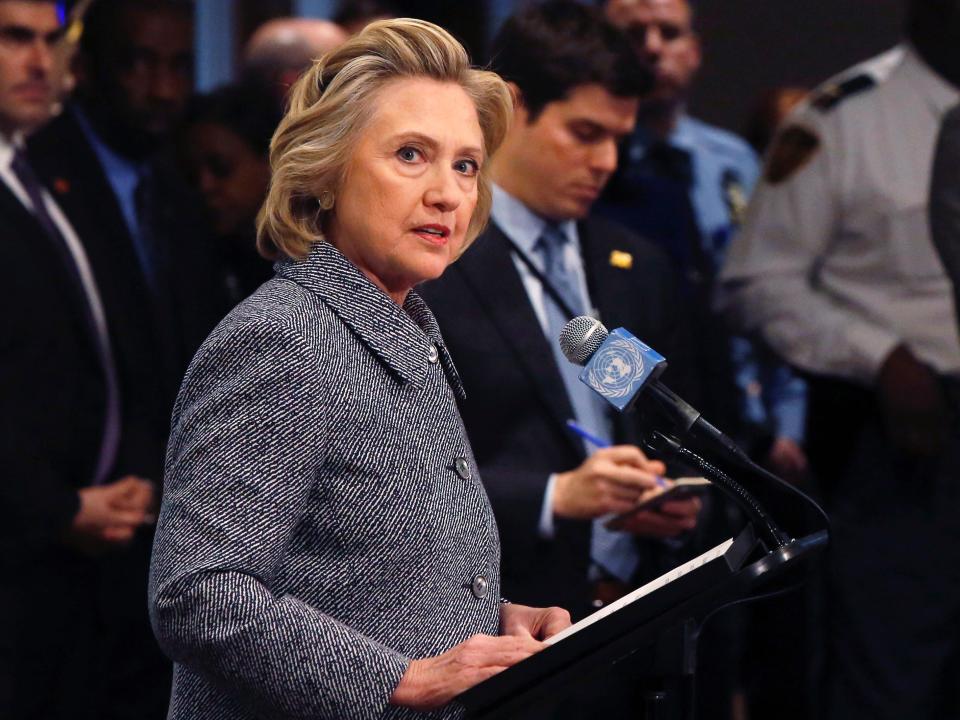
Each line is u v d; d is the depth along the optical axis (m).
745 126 21.28
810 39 23.59
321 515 6.27
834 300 14.99
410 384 6.59
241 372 6.14
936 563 14.27
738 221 18.03
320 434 6.18
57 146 12.84
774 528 6.48
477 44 20.59
